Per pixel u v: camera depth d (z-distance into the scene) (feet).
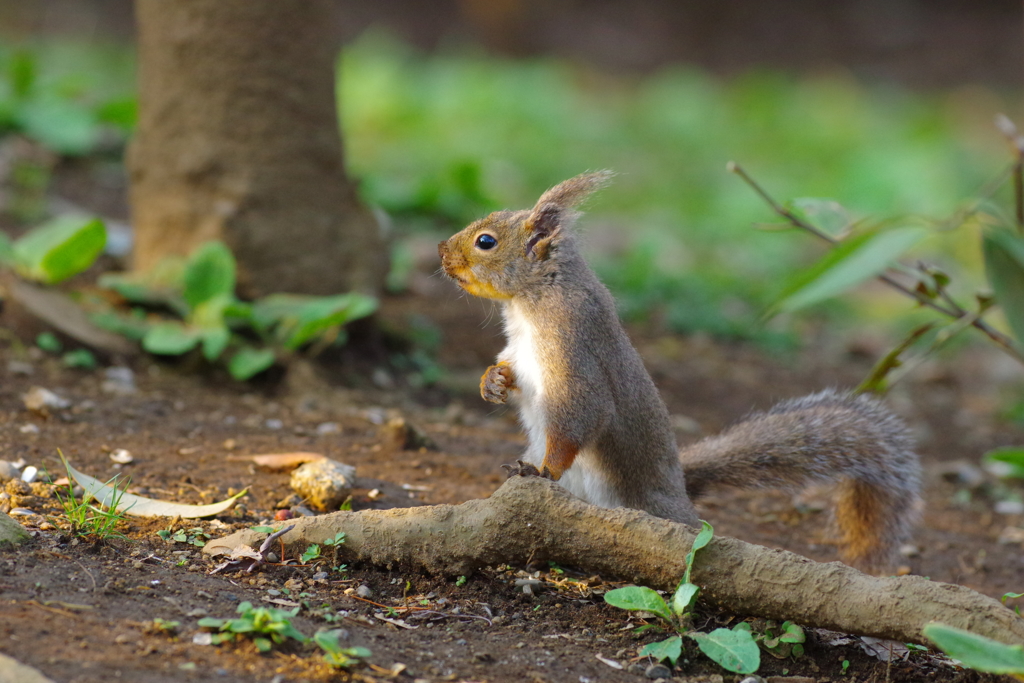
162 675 16.94
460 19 138.51
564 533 21.71
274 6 38.50
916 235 26.55
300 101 39.24
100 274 43.34
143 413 32.09
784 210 30.42
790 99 118.21
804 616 20.45
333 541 22.72
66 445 28.25
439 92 100.63
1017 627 18.93
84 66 89.15
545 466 24.12
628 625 21.97
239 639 18.45
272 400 35.96
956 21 146.92
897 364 33.24
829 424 27.96
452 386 41.01
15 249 36.63
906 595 19.76
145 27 39.50
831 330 62.85
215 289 36.73
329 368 38.52
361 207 41.60
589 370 24.95
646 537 21.24
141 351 36.50
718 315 57.62
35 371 33.58
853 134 105.91
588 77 130.11
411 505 27.02
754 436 27.89
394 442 31.96
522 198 73.97
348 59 100.99
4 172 54.03
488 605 22.22
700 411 44.75
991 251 28.53
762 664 21.04
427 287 52.54
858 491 28.37
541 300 25.53
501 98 100.73
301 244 39.58
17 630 17.60
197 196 38.99
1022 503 37.52
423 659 19.27
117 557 21.62
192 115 38.75
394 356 41.78
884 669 21.02
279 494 26.63
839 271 26.53
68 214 52.03
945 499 37.63
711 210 82.89
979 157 97.60
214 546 22.57
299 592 21.44
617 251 68.90
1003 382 56.34
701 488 27.99
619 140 100.63
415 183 65.46
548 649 20.59
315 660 18.29
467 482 29.68
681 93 113.70
